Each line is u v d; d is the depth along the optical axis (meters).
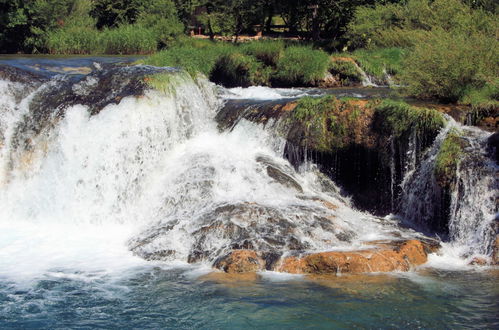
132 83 14.20
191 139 14.39
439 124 11.51
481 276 8.99
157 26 34.47
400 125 11.94
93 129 13.48
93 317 7.86
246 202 11.12
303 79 21.27
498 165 10.52
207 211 10.96
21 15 32.09
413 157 11.71
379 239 10.28
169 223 11.00
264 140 13.59
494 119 12.48
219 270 9.34
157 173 13.23
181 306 8.10
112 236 11.51
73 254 10.40
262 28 38.16
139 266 9.70
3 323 7.71
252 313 7.81
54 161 13.49
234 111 14.83
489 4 21.52
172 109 14.15
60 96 14.70
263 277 8.99
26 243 11.09
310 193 12.20
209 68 22.03
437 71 14.45
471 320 7.50
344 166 12.70
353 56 22.19
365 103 12.72
